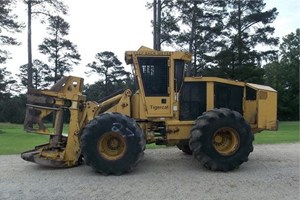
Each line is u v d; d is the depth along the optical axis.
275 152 13.16
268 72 70.00
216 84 10.56
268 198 7.15
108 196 7.35
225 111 9.68
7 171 9.76
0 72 45.81
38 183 8.43
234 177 8.88
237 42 44.75
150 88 10.03
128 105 10.27
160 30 35.81
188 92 10.41
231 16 46.88
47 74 61.34
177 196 7.31
